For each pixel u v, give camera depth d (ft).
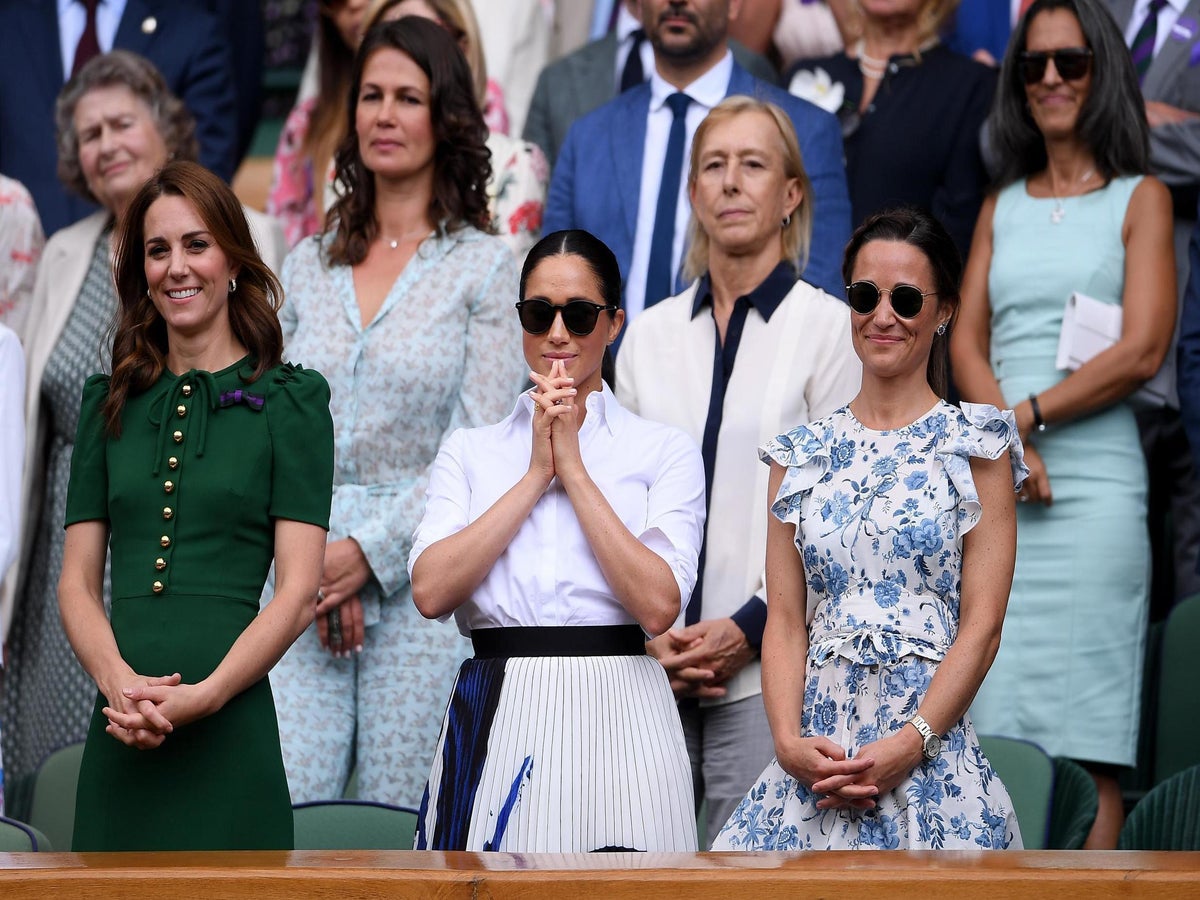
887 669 44.83
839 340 58.03
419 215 61.67
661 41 71.36
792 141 60.39
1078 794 50.78
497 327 59.98
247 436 46.93
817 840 44.68
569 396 46.21
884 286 46.65
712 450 57.72
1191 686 64.95
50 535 67.92
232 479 46.42
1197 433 64.44
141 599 46.01
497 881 30.94
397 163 60.85
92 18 85.76
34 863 33.04
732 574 56.75
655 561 45.47
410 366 58.80
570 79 82.43
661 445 48.47
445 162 61.67
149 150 69.92
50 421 69.26
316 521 46.93
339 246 61.67
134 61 71.10
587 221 71.15
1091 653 63.31
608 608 45.88
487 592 45.98
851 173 74.84
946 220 73.15
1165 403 65.46
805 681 46.39
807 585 47.62
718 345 59.31
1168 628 65.87
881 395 47.19
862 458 46.65
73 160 70.79
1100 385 63.67
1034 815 52.49
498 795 44.11
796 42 84.02
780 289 59.06
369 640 57.77
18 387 55.57
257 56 91.76
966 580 45.39
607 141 71.92
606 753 44.47
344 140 62.34
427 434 59.11
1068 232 66.23
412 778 56.59
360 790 57.00
